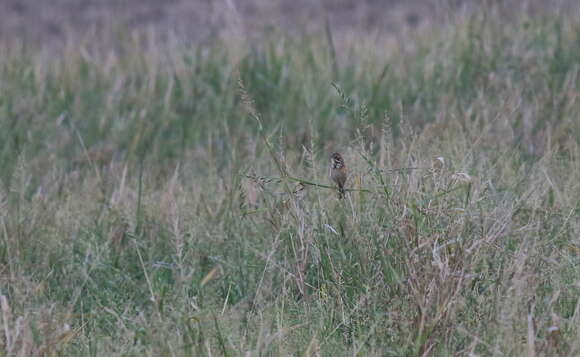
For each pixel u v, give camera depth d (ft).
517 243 52.90
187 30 157.17
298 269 50.49
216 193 68.90
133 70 113.29
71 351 48.19
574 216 56.03
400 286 48.34
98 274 57.00
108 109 100.42
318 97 96.94
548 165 65.82
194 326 48.08
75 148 93.66
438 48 104.94
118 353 46.11
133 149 87.20
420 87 95.55
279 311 49.24
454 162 61.93
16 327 44.52
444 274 46.11
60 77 109.81
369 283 49.62
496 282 47.65
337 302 49.96
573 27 102.73
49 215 65.92
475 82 92.84
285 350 45.11
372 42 114.01
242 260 57.11
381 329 46.70
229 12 116.98
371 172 54.34
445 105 85.40
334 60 100.89
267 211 60.03
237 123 94.32
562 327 45.78
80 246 60.85
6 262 59.00
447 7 117.08
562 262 51.26
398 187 52.26
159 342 44.16
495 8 107.96
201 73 104.17
